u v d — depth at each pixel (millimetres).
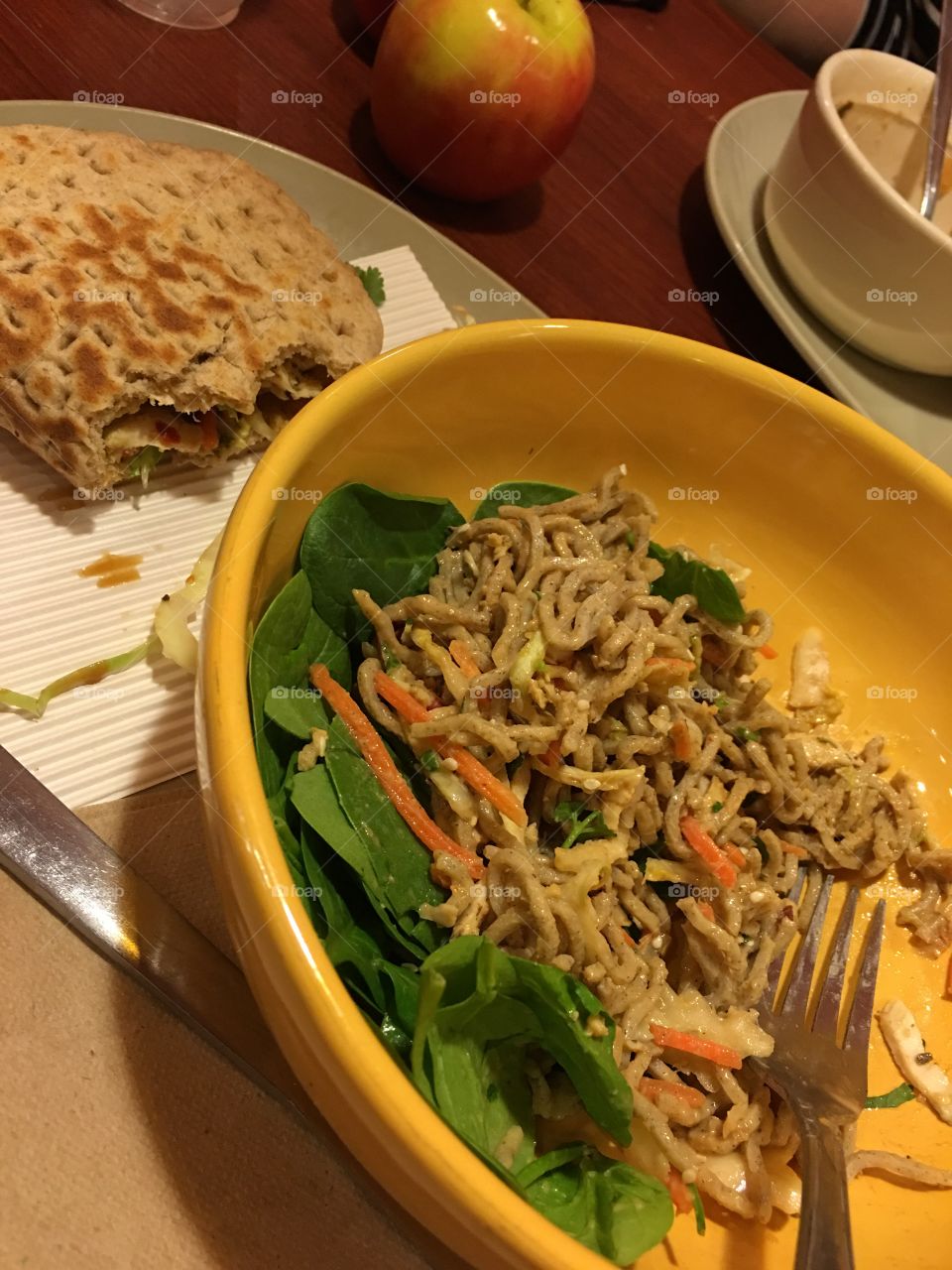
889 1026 258
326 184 349
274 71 381
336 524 251
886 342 392
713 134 415
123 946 218
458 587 277
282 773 229
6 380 265
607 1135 218
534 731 247
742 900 257
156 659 264
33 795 229
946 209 412
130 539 281
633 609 272
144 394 281
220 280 300
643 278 395
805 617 308
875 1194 234
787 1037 245
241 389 291
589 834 253
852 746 299
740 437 295
